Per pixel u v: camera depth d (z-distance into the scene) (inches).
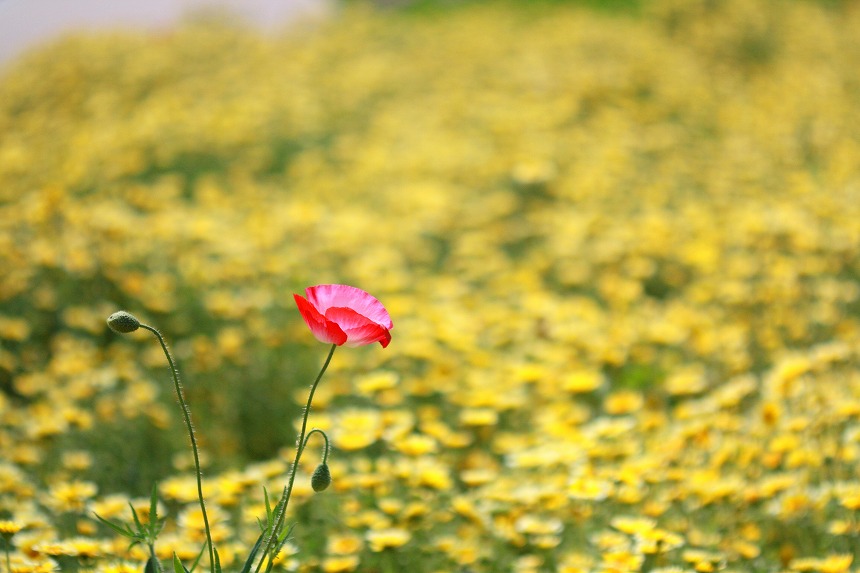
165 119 431.2
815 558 138.4
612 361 226.7
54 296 238.8
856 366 208.8
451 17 797.2
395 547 136.1
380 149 422.9
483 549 142.3
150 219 290.0
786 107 483.8
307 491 144.4
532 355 243.4
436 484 150.3
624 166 397.1
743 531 145.3
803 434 166.1
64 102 513.0
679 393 205.6
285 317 245.6
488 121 462.6
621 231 316.2
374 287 277.0
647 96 510.0
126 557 125.8
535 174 381.1
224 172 400.8
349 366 218.2
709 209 343.6
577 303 270.7
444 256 333.4
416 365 227.0
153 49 605.3
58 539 135.0
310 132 456.1
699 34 627.2
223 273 261.7
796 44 622.5
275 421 209.0
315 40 677.3
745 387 185.5
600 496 141.8
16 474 153.4
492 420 185.5
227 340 221.1
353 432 164.2
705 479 152.4
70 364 207.5
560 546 146.9
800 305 257.9
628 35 636.7
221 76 548.1
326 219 324.8
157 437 190.9
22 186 326.0
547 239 343.6
